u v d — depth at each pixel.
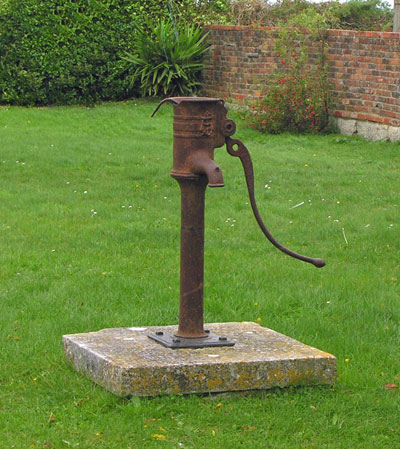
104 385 4.33
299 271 7.00
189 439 3.87
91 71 17.80
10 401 4.29
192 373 4.25
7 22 17.20
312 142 14.44
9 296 6.18
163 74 17.33
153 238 8.15
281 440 3.91
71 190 10.43
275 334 4.96
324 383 4.50
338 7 19.47
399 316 5.84
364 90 14.77
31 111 16.64
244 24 19.27
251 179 4.62
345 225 8.76
